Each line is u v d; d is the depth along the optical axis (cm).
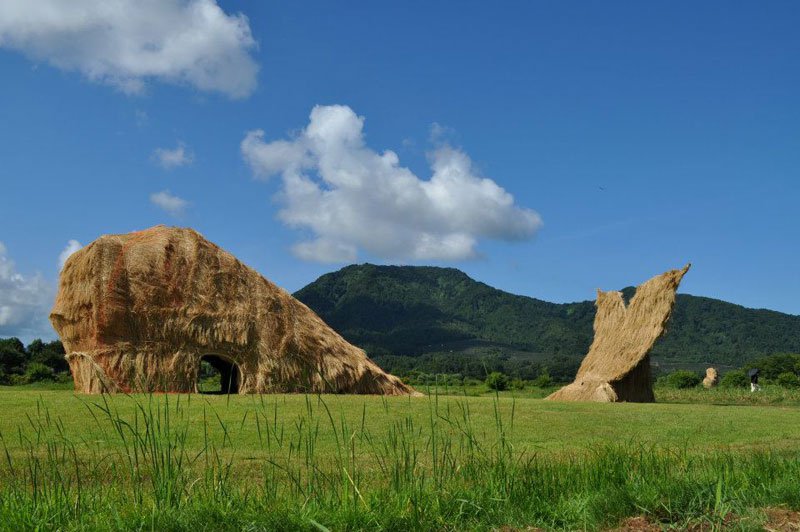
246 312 2033
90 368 1833
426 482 766
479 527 634
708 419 1538
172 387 1895
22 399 1362
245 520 613
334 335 2211
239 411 1307
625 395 2647
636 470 837
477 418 1356
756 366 7200
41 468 786
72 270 1953
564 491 750
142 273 1952
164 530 597
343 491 680
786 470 845
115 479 754
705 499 702
